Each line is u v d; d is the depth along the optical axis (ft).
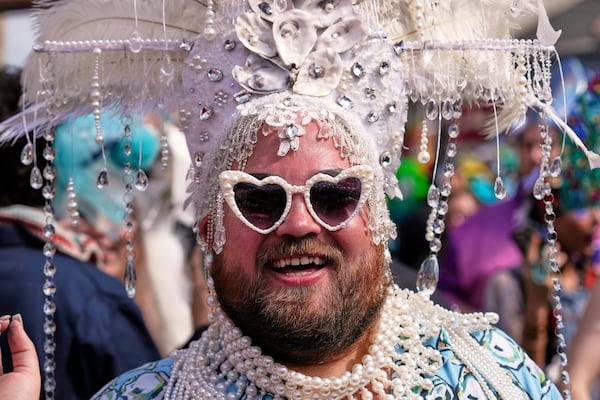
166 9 5.90
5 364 7.90
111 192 9.82
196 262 10.69
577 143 5.77
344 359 5.63
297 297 5.28
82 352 8.11
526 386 5.78
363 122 5.65
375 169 5.59
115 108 6.10
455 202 17.75
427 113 5.89
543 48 5.81
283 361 5.58
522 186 14.30
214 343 5.87
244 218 5.36
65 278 8.27
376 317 5.60
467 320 5.91
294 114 5.36
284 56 5.47
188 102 5.85
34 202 8.71
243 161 5.44
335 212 5.35
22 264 8.24
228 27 5.67
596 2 17.79
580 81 10.96
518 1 5.86
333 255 5.34
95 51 5.90
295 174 5.32
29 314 7.98
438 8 5.89
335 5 5.61
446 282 14.05
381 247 5.63
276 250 5.31
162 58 5.94
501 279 12.16
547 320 11.08
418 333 5.82
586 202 10.80
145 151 9.77
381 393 5.58
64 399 8.00
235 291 5.47
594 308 8.67
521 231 11.59
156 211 10.60
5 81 8.87
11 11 11.23
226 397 5.65
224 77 5.66
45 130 6.23
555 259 5.85
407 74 5.89
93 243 9.37
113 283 8.57
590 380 8.56
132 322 8.45
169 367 6.02
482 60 5.86
